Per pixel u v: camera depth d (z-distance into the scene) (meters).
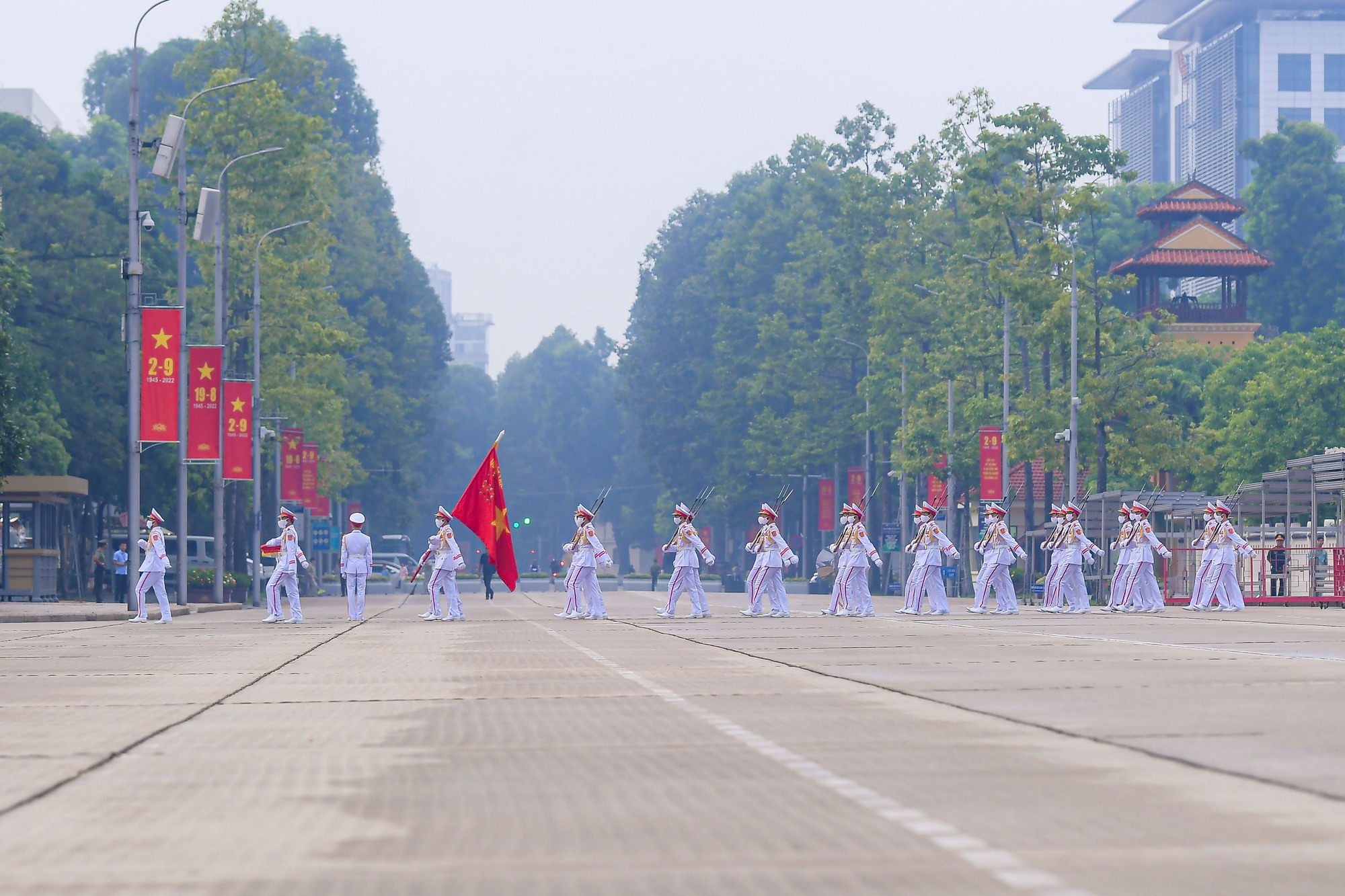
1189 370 158.50
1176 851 11.73
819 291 162.00
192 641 46.47
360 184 174.62
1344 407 130.75
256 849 12.20
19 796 14.95
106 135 191.62
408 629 54.25
